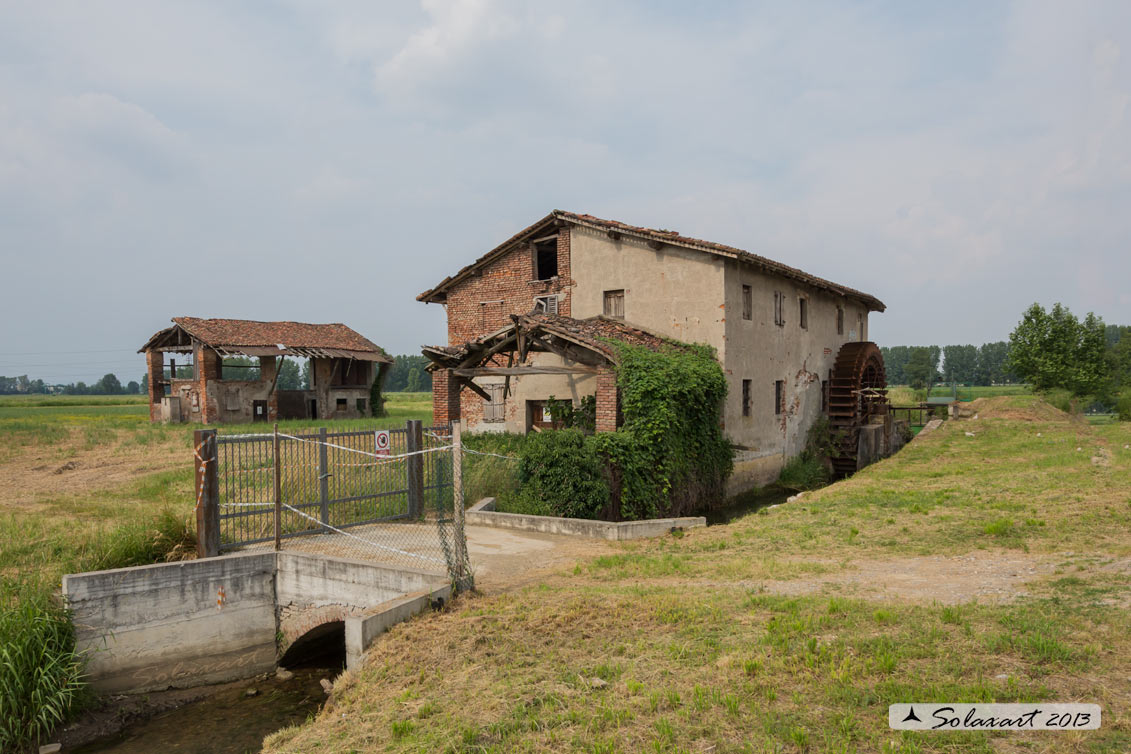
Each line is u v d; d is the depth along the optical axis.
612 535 11.16
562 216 20.69
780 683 5.02
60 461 20.92
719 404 18.22
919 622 5.99
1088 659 4.95
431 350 17.27
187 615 8.71
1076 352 40.31
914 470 18.19
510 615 6.96
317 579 9.01
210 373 37.78
